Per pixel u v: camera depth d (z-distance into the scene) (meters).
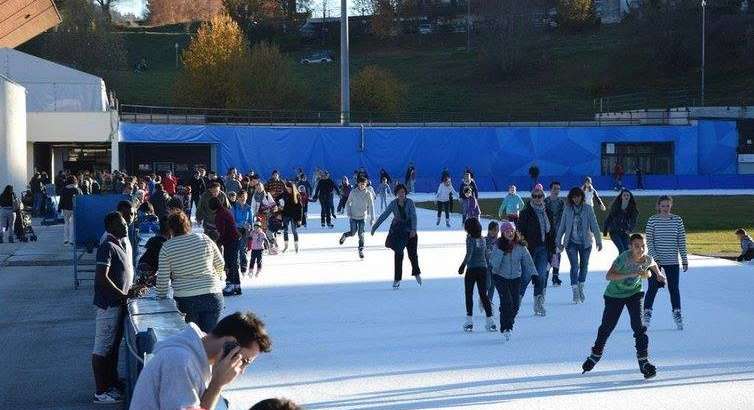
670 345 14.21
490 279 16.14
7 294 20.06
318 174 38.09
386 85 98.75
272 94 93.38
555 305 18.09
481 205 52.25
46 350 14.28
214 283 11.33
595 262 25.91
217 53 92.81
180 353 5.45
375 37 136.75
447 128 69.94
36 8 52.66
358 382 11.82
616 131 72.81
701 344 14.30
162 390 5.41
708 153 74.56
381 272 23.25
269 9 139.12
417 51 133.12
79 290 20.66
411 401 10.85
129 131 61.16
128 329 9.59
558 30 133.88
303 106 96.25
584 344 14.27
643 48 118.62
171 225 11.32
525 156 71.56
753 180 72.19
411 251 20.61
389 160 68.94
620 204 20.03
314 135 67.19
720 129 74.81
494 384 11.71
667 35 115.94
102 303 11.03
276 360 13.14
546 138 71.81
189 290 11.18
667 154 74.06
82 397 11.45
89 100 59.06
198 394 5.46
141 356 7.95
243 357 5.52
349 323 16.06
